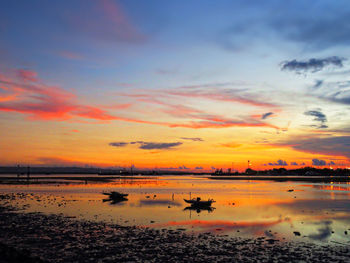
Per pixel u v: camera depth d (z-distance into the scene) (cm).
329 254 2112
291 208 4522
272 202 5350
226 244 2366
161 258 1998
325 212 4097
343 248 2275
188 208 4488
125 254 2075
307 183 13838
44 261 1834
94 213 3850
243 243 2403
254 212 4106
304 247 2297
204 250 2191
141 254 2078
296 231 2866
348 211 4188
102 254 2069
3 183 10988
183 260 1961
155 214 3862
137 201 5362
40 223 3103
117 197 5775
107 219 3419
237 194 7081
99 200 5425
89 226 2989
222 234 2725
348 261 1958
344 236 2670
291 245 2355
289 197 6350
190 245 2327
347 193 7488
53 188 8431
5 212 3831
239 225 3169
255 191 8100
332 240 2527
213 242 2425
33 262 1727
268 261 1950
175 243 2380
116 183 12175
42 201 5097
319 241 2491
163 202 5234
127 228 2933
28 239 2445
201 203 4669
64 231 2741
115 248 2219
